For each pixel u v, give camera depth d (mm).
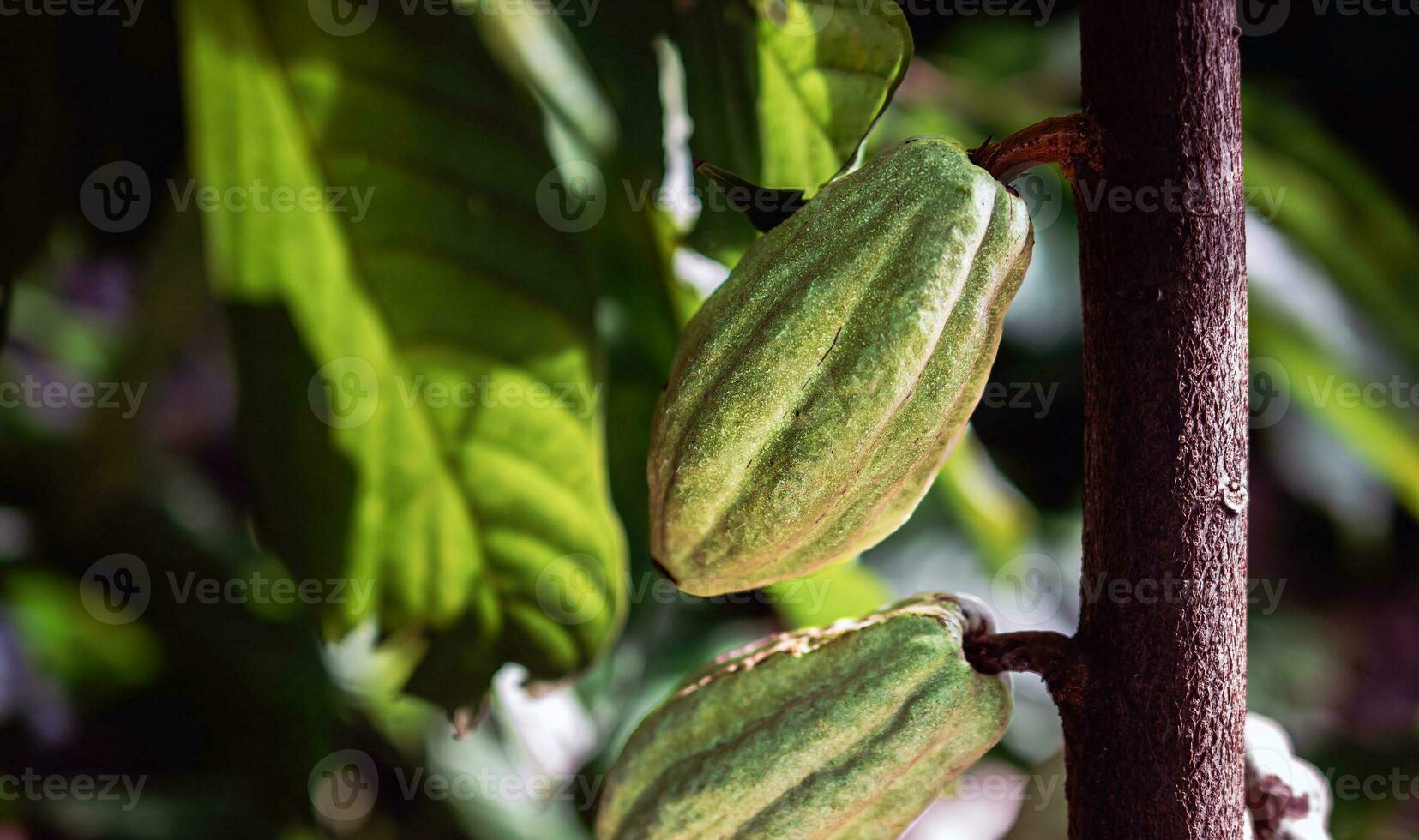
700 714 896
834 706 874
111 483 1473
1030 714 1658
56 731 1766
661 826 890
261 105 1083
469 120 1095
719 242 1018
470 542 1125
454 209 1101
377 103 1088
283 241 1099
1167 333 838
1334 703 2525
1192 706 845
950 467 1307
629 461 1248
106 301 1955
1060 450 2457
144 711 1808
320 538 1116
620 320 1227
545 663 1142
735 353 854
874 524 881
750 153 966
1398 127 2840
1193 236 836
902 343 839
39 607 1759
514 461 1120
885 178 849
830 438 846
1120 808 849
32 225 1130
